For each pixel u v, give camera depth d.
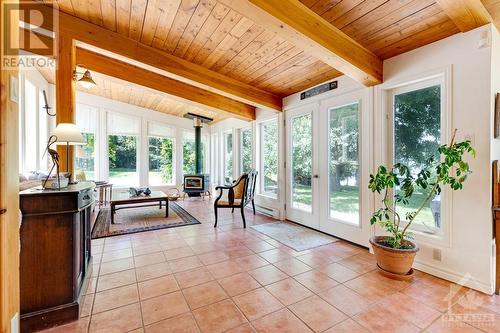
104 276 2.15
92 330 1.47
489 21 1.84
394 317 1.59
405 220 2.49
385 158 2.63
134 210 5.01
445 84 2.11
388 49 2.41
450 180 1.85
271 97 4.11
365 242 2.84
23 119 3.52
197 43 2.71
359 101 2.92
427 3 1.79
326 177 3.40
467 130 1.98
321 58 2.25
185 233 3.45
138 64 2.84
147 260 2.51
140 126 6.49
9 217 0.99
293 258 2.57
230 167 6.66
